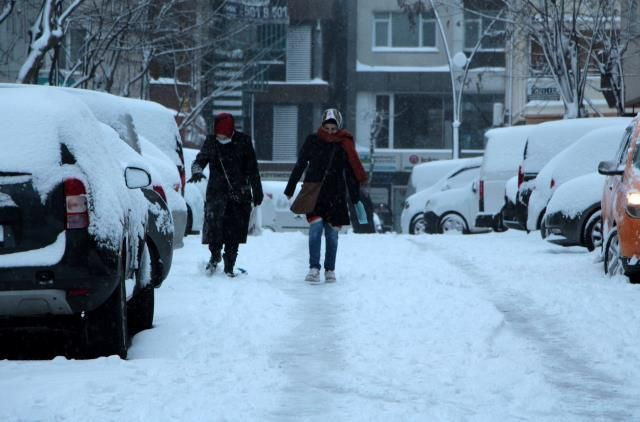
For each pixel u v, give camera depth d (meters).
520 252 50.62
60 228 19.67
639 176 34.69
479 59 160.25
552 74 84.19
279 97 161.62
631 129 38.28
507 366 20.20
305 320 26.30
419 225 86.00
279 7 151.12
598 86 109.44
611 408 17.25
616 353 21.94
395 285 33.50
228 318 26.25
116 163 22.80
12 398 16.95
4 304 19.50
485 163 73.19
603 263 38.44
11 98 20.66
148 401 16.86
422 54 162.50
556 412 16.69
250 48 114.88
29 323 21.17
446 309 27.75
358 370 19.97
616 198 35.59
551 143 58.81
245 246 52.88
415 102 164.00
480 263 43.28
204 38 93.94
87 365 19.84
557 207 47.09
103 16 71.56
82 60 71.25
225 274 36.00
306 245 54.34
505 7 90.25
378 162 163.38
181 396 17.23
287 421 15.79
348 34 162.25
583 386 18.97
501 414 16.31
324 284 34.44
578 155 52.84
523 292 31.95
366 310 27.83
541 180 54.12
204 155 35.59
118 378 18.62
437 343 22.75
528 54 93.88
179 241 42.59
